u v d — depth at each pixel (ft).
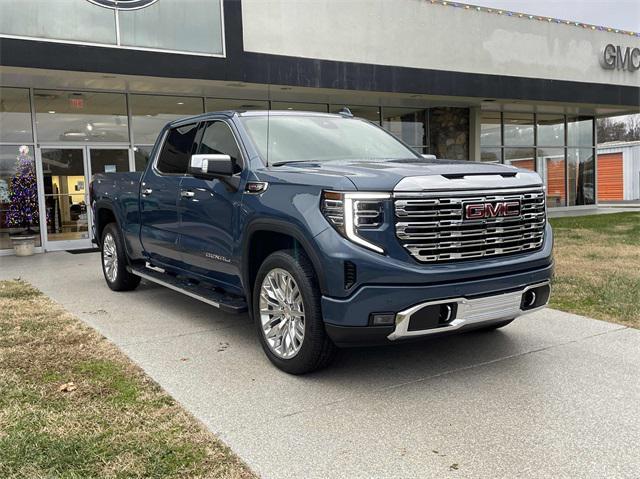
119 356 14.98
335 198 12.07
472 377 13.41
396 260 11.81
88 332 17.22
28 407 11.72
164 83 38.47
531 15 55.21
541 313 18.99
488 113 63.52
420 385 12.96
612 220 53.83
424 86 46.26
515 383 13.01
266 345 14.24
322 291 12.25
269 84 39.40
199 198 16.53
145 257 21.11
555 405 11.80
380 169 12.73
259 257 14.80
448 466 9.46
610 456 9.73
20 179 39.37
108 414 11.43
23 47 31.14
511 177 13.46
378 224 11.85
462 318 12.27
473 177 12.82
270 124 16.56
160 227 19.22
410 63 48.29
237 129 16.01
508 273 12.94
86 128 41.34
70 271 29.84
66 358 14.80
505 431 10.68
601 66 60.80
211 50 36.96
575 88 55.83
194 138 18.10
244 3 40.27
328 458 9.76
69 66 32.37
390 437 10.49
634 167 115.24
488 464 9.50
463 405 11.85
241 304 15.37
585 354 14.92
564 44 57.82
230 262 15.35
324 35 43.80
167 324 18.31
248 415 11.45
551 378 13.28
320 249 12.07
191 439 10.39
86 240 41.73
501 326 16.56
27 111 39.34
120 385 12.96
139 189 20.61
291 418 11.30
